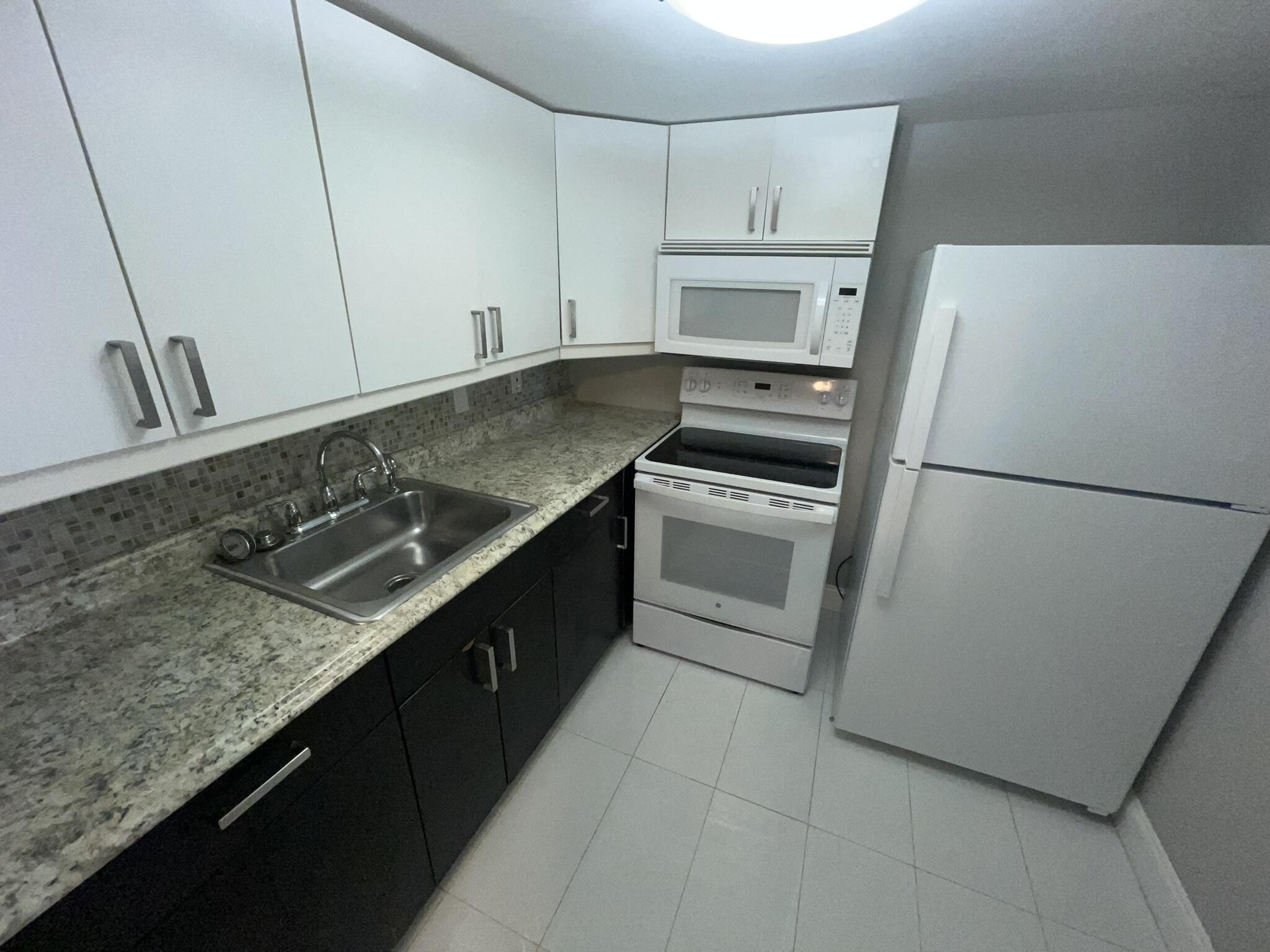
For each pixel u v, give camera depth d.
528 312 1.57
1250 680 1.13
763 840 1.45
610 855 1.41
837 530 2.26
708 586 1.94
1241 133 1.41
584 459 1.79
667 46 1.13
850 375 2.04
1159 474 1.16
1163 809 1.34
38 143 0.61
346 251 1.02
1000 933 1.25
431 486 1.54
